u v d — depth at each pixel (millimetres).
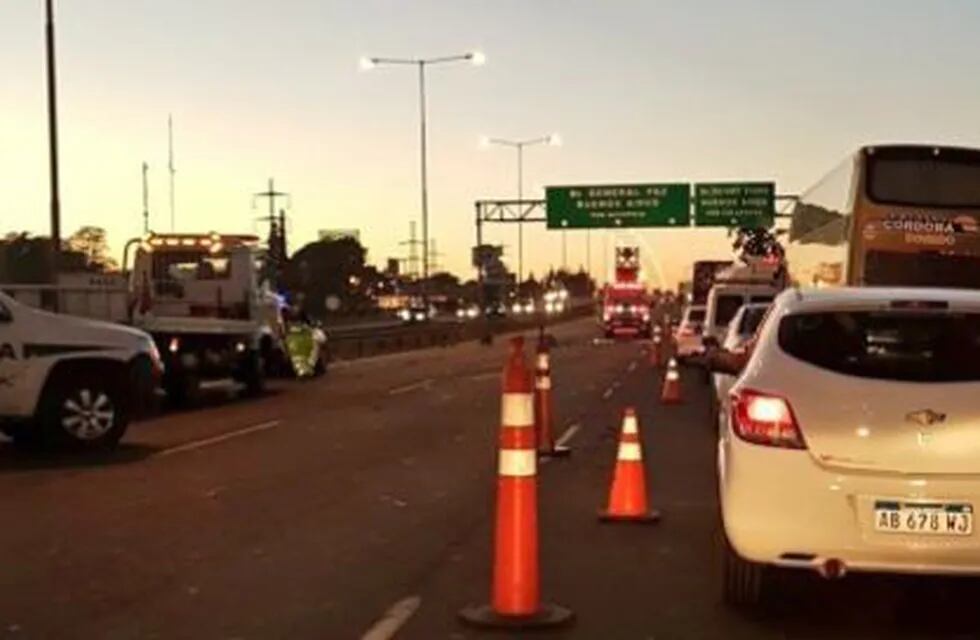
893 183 21078
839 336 7883
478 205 65938
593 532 11289
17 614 8477
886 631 8008
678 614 8414
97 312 23891
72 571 9781
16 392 16516
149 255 27562
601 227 59531
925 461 7445
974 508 7398
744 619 8289
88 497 13273
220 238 27609
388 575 9617
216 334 26484
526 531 8086
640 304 74062
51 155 27234
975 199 21016
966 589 8945
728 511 7836
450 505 12828
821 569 7586
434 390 29953
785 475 7574
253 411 24188
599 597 8883
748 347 9109
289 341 33781
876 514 7465
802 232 28781
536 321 107625
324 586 9258
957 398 7516
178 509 12539
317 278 107000
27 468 15492
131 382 17406
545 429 16844
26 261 45688
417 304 110500
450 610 8531
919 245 21031
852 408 7566
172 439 18859
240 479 14602
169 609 8594
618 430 20203
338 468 15586
